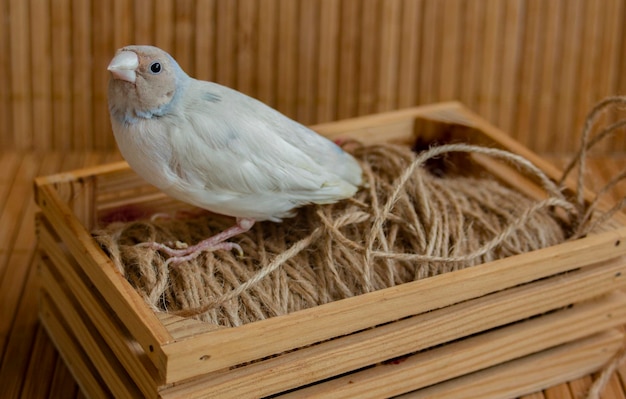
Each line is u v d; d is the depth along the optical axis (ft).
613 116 2.32
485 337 1.70
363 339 1.59
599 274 1.71
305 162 1.63
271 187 1.61
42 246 1.82
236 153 1.58
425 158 1.68
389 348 1.60
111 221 1.85
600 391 1.81
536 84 2.31
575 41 2.28
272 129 1.62
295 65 2.27
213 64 2.26
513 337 1.71
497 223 1.74
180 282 1.61
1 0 2.19
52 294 1.83
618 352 1.83
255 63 2.26
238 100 1.62
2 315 1.93
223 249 1.65
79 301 1.70
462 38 2.27
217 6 2.21
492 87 2.31
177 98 1.58
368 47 2.26
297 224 1.71
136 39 2.23
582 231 1.71
